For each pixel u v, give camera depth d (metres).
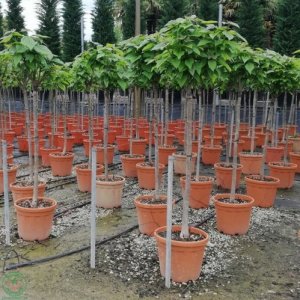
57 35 25.12
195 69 3.75
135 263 4.48
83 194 7.49
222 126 13.70
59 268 4.37
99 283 4.04
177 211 6.48
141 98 17.03
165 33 3.94
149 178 7.71
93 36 23.86
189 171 4.12
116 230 5.59
